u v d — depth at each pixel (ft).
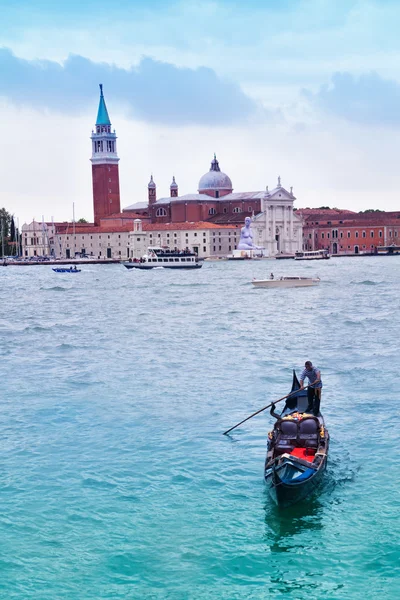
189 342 205.16
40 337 224.94
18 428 113.70
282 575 69.82
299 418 91.81
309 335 214.90
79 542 76.33
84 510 83.41
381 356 171.12
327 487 88.12
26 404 129.08
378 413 117.91
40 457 100.01
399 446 101.35
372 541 75.31
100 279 605.31
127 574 70.54
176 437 107.96
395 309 294.05
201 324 252.83
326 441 92.58
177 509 83.46
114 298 393.09
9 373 159.53
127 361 173.17
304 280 456.45
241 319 267.80
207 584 68.69
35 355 186.39
